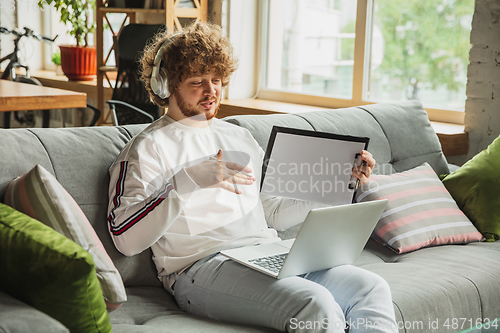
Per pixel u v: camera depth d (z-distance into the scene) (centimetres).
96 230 139
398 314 133
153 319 127
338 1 339
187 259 138
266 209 161
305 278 139
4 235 95
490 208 195
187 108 144
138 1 359
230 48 151
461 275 156
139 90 330
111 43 461
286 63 374
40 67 555
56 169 138
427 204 191
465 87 288
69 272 90
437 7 293
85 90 431
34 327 82
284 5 369
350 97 340
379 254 179
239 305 126
